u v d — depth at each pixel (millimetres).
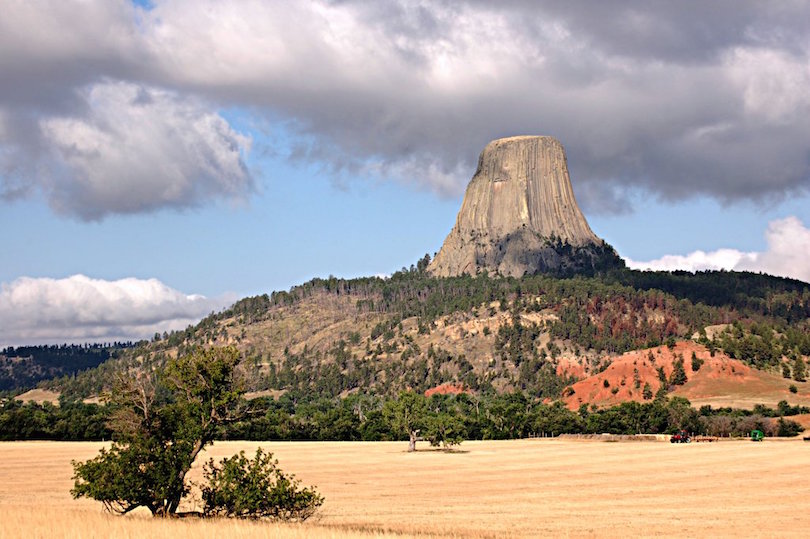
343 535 45500
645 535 56625
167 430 55188
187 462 54125
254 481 53125
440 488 91875
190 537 42844
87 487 52188
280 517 54438
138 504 54125
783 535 57125
